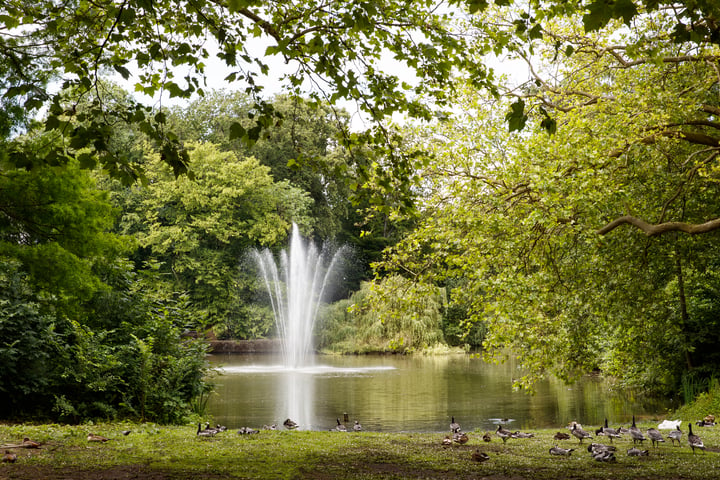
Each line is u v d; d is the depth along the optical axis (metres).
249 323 40.78
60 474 6.40
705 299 15.64
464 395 18.31
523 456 8.13
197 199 39.50
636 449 8.26
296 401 17.19
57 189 8.40
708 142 10.98
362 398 17.78
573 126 11.44
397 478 6.53
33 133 7.92
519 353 11.97
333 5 7.39
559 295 11.36
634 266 12.17
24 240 8.84
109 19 7.48
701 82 11.85
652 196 11.93
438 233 11.97
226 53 6.22
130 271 14.16
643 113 11.04
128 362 12.20
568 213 9.62
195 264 39.78
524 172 11.28
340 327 38.78
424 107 7.94
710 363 15.27
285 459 7.51
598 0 4.34
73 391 11.65
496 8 12.52
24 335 10.96
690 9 5.67
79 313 10.32
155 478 6.28
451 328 40.69
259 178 41.47
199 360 13.71
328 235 48.41
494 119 13.31
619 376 19.95
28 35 7.01
